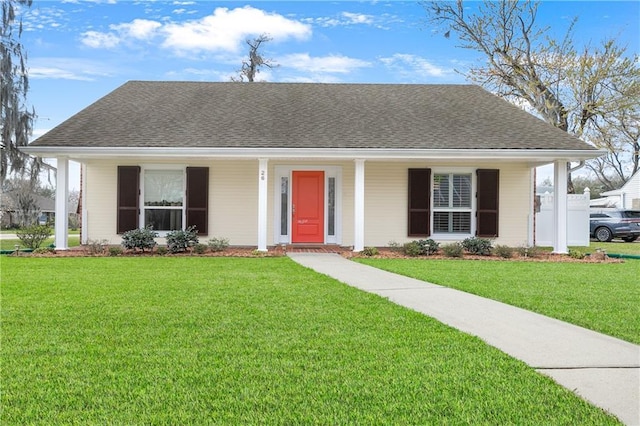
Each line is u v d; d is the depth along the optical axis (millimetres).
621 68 25344
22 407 3314
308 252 15000
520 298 7488
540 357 4559
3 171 18766
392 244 15961
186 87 18734
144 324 5562
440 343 4906
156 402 3393
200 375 3916
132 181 16125
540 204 20641
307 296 7383
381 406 3357
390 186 16703
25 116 19297
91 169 16281
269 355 4449
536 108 27000
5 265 11359
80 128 15070
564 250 14977
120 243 16234
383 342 4906
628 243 23703
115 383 3744
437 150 14344
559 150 14477
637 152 29984
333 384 3748
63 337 5004
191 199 16266
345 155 14312
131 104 17016
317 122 15984
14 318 5824
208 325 5535
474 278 9672
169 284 8484
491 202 16562
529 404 3418
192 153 14133
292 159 15781
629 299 7465
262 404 3369
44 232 15984
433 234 16641
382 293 7887
